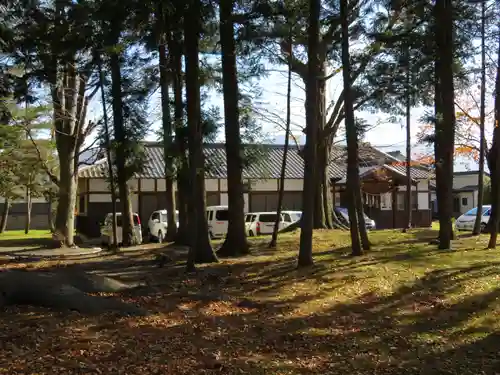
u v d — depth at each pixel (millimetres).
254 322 7766
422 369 5801
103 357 5949
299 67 17203
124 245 19625
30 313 7707
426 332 7270
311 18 11875
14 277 8430
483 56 17953
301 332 7250
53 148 29172
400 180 30484
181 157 16906
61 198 20641
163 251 16578
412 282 10172
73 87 20453
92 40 15258
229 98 15023
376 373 5676
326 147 22688
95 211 28547
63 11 14969
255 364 5879
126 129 18156
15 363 5648
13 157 29094
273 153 32781
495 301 8578
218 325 7520
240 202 15070
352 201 13664
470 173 45844
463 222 24781
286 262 12891
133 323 7422
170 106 18172
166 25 14070
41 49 14898
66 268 12961
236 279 10914
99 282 9508
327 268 11648
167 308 8359
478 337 6953
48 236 32094
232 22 13734
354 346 6652
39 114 23750
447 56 13766
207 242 13312
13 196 34875
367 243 14414
